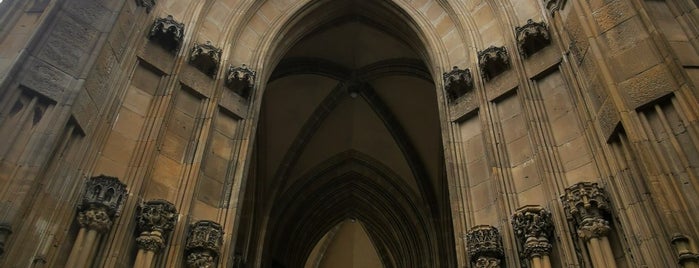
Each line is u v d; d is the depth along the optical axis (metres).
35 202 8.77
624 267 9.07
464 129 13.67
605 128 9.98
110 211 10.01
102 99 10.98
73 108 9.77
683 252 7.39
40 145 8.96
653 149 8.42
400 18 17.44
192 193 11.72
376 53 21.98
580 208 9.72
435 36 16.08
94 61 10.52
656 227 8.23
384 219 27.44
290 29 17.14
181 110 12.95
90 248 9.42
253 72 14.82
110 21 11.30
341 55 22.17
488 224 11.69
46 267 8.77
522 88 12.66
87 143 10.33
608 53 9.83
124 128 11.72
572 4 11.30
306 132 24.70
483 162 12.73
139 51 12.79
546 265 9.85
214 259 11.09
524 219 10.52
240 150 13.41
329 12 18.25
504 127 12.75
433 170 25.47
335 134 25.81
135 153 11.51
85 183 10.14
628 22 9.81
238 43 15.49
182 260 10.82
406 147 25.23
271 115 24.16
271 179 24.70
